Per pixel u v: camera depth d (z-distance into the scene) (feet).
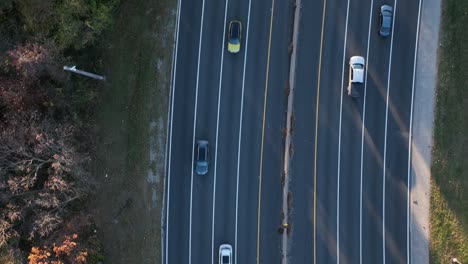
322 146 179.73
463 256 176.86
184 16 178.50
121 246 175.22
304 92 179.93
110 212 175.11
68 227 159.12
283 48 179.93
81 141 168.86
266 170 179.32
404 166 179.83
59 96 159.74
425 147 179.42
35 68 150.51
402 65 179.01
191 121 178.29
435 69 179.93
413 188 179.42
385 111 179.73
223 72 179.32
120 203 175.83
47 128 152.87
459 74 179.22
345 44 179.11
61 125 157.38
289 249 178.91
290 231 179.01
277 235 179.01
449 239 177.78
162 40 177.88
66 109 164.25
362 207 179.63
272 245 178.91
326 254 178.81
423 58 178.60
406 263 178.91
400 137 179.01
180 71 178.29
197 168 176.35
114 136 175.94
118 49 175.32
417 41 178.60
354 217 179.52
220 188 178.91
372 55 179.42
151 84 177.37
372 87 179.32
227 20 179.11
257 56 179.63
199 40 178.60
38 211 157.28
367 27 179.42
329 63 179.22
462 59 179.22
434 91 179.93
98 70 173.27
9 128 152.56
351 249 179.11
